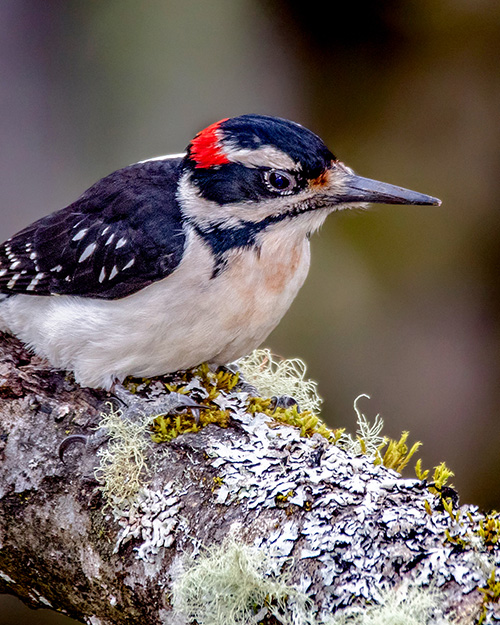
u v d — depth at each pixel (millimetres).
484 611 4785
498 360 13250
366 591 5070
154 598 5844
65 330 7469
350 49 14016
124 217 7672
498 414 13109
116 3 13609
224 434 6492
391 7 13859
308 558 5312
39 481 6488
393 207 13633
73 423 6773
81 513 6289
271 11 13859
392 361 13367
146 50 13664
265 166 7402
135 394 7531
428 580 4980
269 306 7609
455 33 13828
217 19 13742
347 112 14023
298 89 13977
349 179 7680
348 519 5398
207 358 7715
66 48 13672
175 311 7336
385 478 5766
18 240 8234
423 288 13570
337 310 13516
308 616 5133
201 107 13695
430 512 5328
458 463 13055
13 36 13602
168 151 13539
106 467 6297
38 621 12164
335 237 13750
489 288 13453
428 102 13891
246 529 5637
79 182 13445
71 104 13617
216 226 7457
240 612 5332
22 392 6973
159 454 6344
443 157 13781
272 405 7422
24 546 6473
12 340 7934
